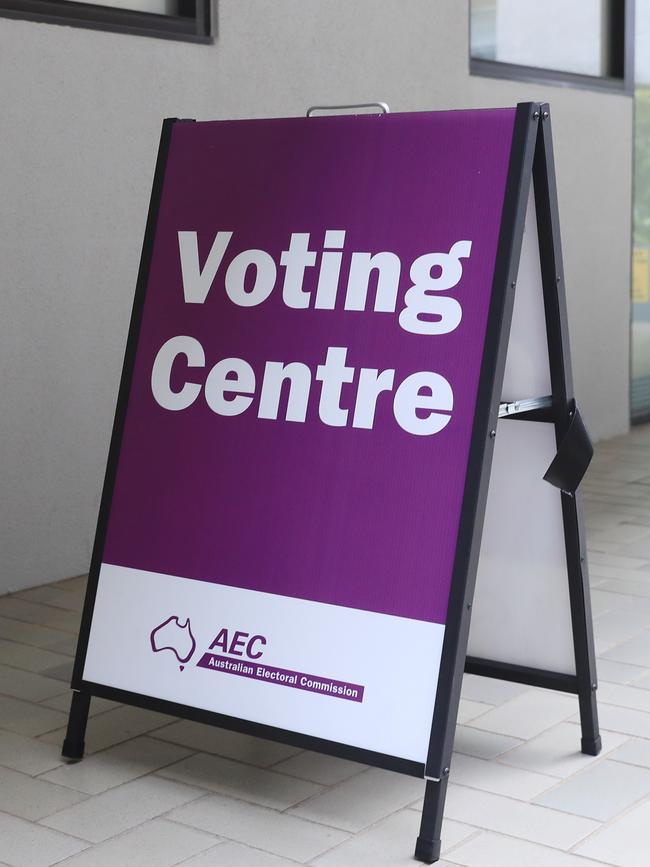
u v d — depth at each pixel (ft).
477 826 7.71
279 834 7.64
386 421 7.79
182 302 8.72
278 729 7.85
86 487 13.66
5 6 12.30
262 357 8.33
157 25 13.87
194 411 8.57
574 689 8.74
